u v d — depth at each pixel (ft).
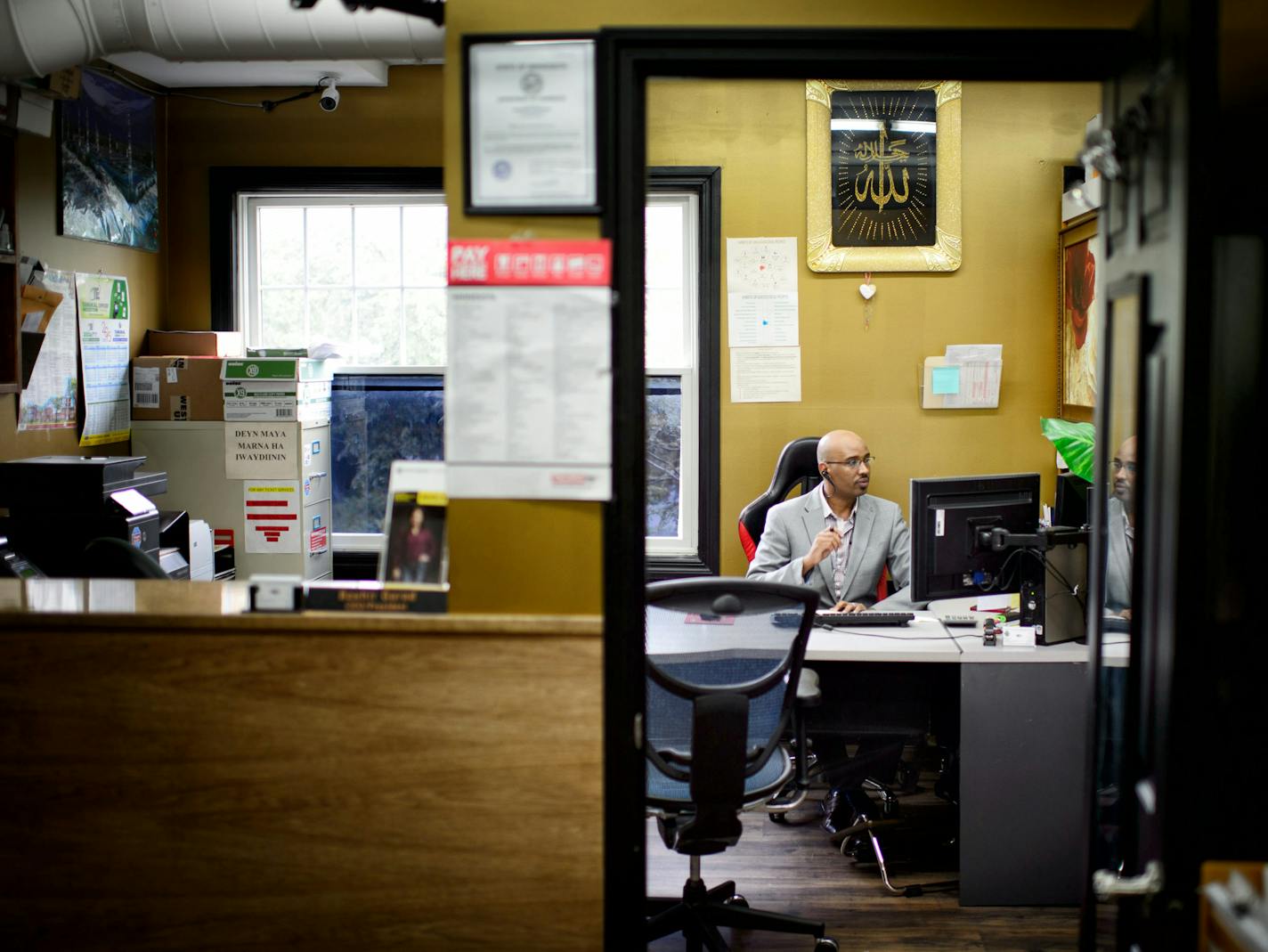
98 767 7.07
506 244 6.87
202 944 7.15
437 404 16.02
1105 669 7.64
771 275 15.24
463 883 7.06
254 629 6.98
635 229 6.95
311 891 7.10
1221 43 6.79
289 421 14.34
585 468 6.92
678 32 6.81
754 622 8.98
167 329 15.65
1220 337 6.77
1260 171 6.79
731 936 10.18
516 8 6.89
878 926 10.13
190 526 13.21
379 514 16.14
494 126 6.87
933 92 15.05
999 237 15.20
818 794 13.58
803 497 13.08
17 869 7.15
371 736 7.01
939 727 11.97
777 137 15.11
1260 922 5.15
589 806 6.98
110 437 14.15
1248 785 6.74
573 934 7.04
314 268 16.01
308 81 15.05
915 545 10.92
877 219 15.15
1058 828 10.45
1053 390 15.30
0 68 9.68
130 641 7.01
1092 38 6.79
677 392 15.72
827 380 15.35
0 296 11.77
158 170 15.35
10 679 7.05
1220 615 6.77
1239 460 6.77
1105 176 6.79
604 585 6.98
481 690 6.96
